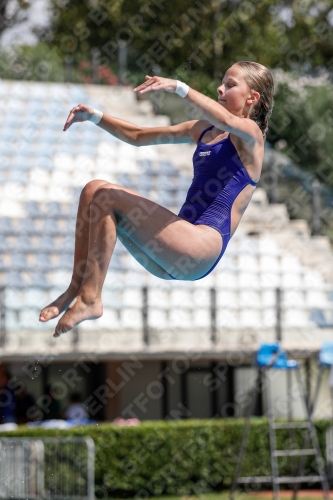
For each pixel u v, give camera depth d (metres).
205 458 50.03
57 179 62.31
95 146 65.94
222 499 45.69
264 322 56.50
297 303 58.62
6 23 80.88
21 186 60.81
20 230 57.34
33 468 41.94
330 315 58.47
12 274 54.53
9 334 49.94
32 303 53.00
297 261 61.53
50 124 67.12
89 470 41.34
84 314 14.02
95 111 16.02
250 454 50.91
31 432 46.41
